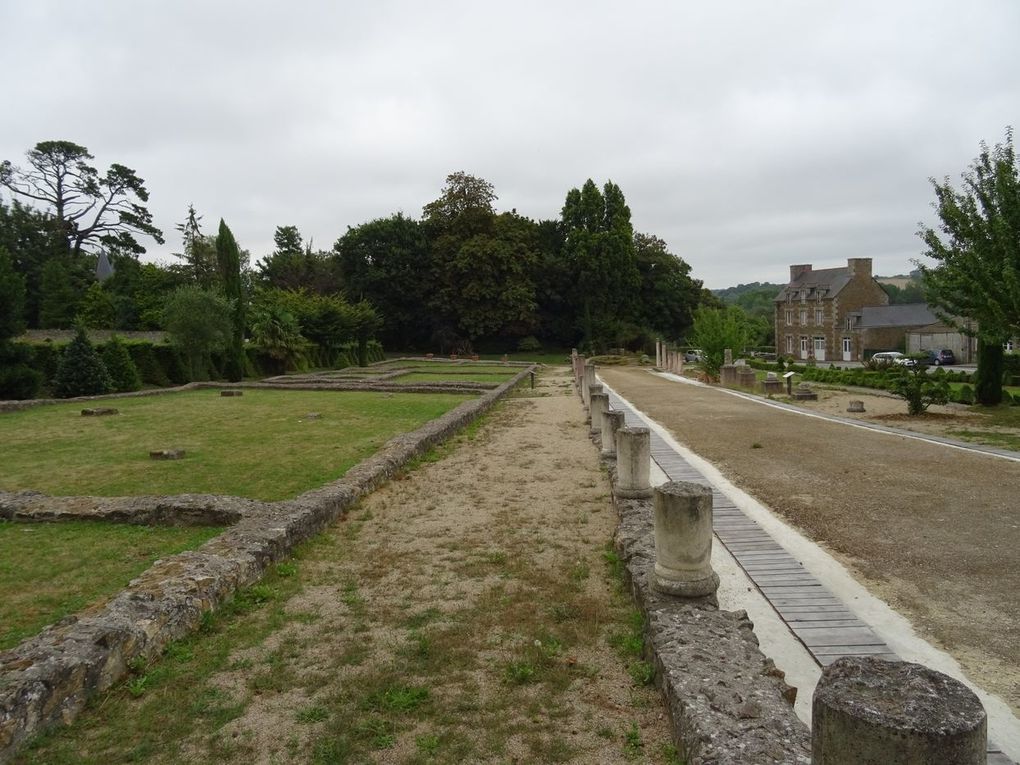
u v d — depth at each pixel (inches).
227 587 245.4
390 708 177.5
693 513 217.3
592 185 2856.8
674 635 189.2
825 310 2805.1
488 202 2746.1
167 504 339.3
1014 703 172.6
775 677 168.6
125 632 194.4
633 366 2426.2
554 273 2844.5
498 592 259.1
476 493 421.1
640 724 168.7
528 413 864.9
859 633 213.3
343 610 243.1
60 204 2532.0
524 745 161.0
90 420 757.9
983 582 253.0
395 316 2758.4
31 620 228.5
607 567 285.7
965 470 448.1
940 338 2396.7
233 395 1080.8
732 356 1451.8
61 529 329.7
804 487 409.4
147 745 161.9
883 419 749.9
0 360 951.0
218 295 1341.0
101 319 1959.9
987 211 701.9
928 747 91.3
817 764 102.9
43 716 164.4
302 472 464.4
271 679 193.2
